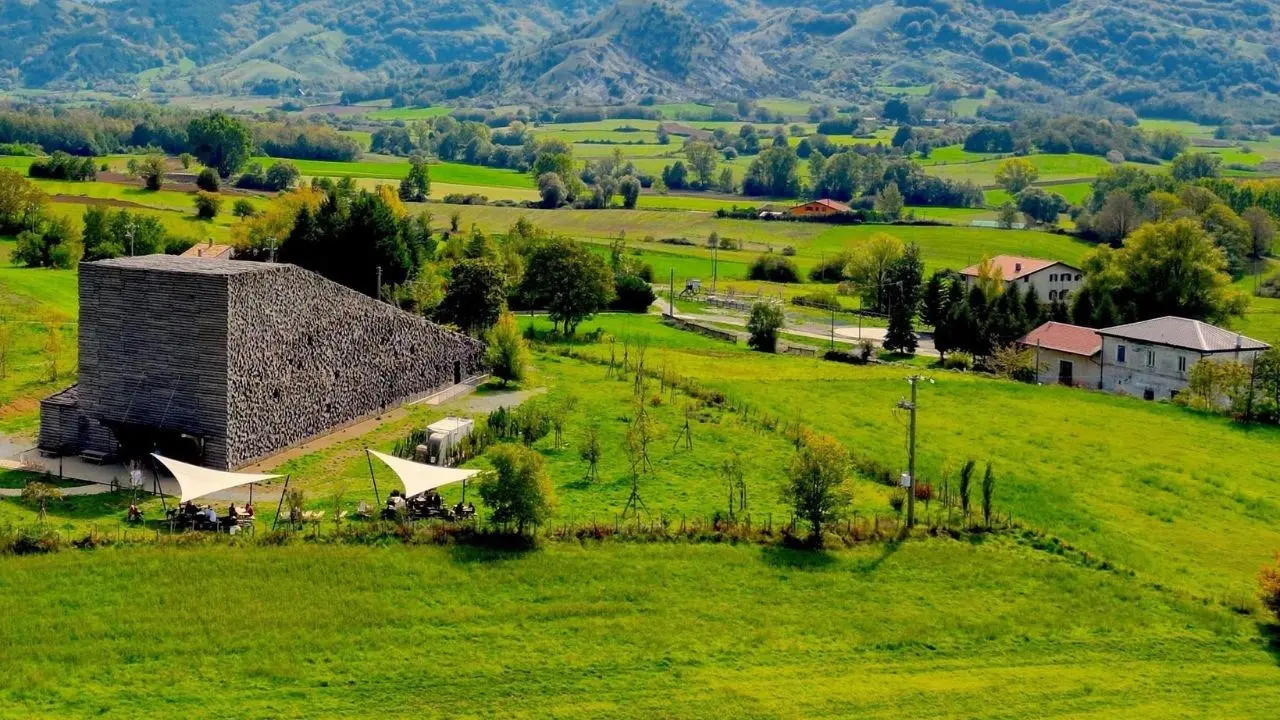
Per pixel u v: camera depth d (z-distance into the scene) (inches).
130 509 2655.0
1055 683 2174.0
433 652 2161.7
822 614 2400.3
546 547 2596.0
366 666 2101.4
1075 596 2551.7
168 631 2165.4
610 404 3976.4
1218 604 2564.0
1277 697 2158.0
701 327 6156.5
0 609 2193.7
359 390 3686.0
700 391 4136.3
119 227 6653.5
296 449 3346.5
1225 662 2299.5
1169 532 3034.0
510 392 4153.5
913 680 2160.4
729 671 2159.2
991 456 3624.5
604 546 2623.0
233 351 3078.2
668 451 3415.4
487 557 2529.5
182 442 3093.0
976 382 4707.2
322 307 3479.3
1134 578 2657.5
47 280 5383.9
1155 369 5073.8
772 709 2032.5
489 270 5017.2
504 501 2620.6
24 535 2456.9
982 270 6560.0
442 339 4165.8
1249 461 3722.9
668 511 2871.6
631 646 2228.1
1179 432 4047.7
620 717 1985.7
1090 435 3946.9
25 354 4067.4
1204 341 4972.9
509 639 2225.6
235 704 1961.1
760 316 5674.2
